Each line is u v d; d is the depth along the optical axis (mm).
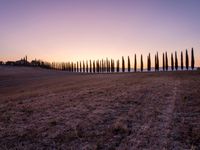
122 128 8203
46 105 14281
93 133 7984
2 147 6988
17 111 12750
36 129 8828
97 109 12188
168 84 24359
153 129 8117
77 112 11648
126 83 28375
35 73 91312
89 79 44656
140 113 10781
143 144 6699
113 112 11273
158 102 13469
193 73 47125
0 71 95500
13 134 8297
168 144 6613
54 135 7973
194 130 7832
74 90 22922
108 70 118125
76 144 6992
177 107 11758
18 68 117188
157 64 93812
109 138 7383
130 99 14969
